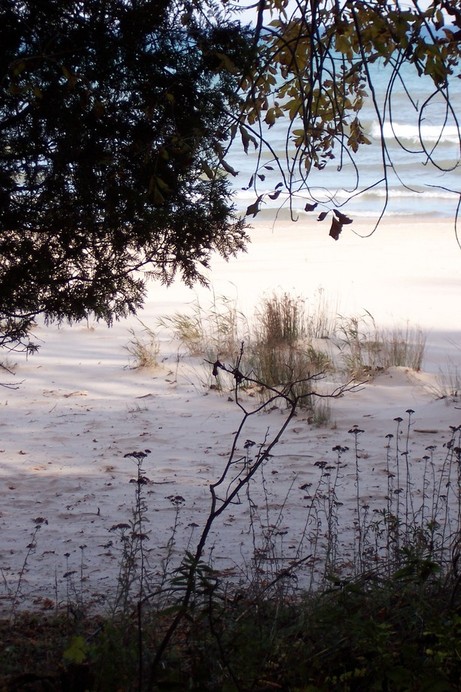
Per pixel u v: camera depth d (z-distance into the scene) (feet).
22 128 14.15
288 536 21.71
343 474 27.20
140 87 14.26
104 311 16.34
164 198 14.65
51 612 17.17
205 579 10.93
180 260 16.08
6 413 35.53
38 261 14.65
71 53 13.89
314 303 54.08
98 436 32.24
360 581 14.15
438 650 10.94
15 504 25.09
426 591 14.11
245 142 13.47
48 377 40.70
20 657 13.98
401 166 131.03
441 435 31.35
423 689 10.03
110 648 12.15
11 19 13.58
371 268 66.85
